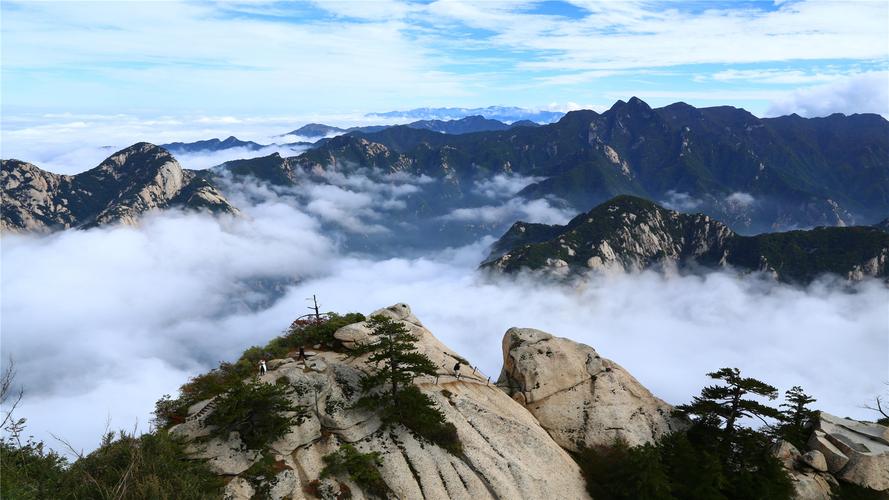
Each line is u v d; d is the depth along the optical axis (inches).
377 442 1352.1
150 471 1014.4
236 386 1242.0
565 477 1515.7
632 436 1766.7
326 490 1189.1
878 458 1663.4
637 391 1996.8
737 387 1673.2
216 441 1199.6
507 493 1348.4
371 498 1224.2
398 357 1430.9
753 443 1628.9
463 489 1320.1
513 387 2028.8
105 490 934.4
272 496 1120.8
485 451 1448.1
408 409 1402.6
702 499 1460.4
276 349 1660.9
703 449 1668.3
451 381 1699.1
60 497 940.6
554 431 1822.1
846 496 1601.9
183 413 1332.4
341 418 1374.3
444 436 1413.6
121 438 1111.6
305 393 1390.3
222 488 1092.5
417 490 1273.4
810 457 1695.4
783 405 1953.7
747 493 1517.0
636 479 1486.2
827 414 1935.3
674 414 1888.5
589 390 1971.0
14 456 1027.9
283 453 1229.7
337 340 1702.8
